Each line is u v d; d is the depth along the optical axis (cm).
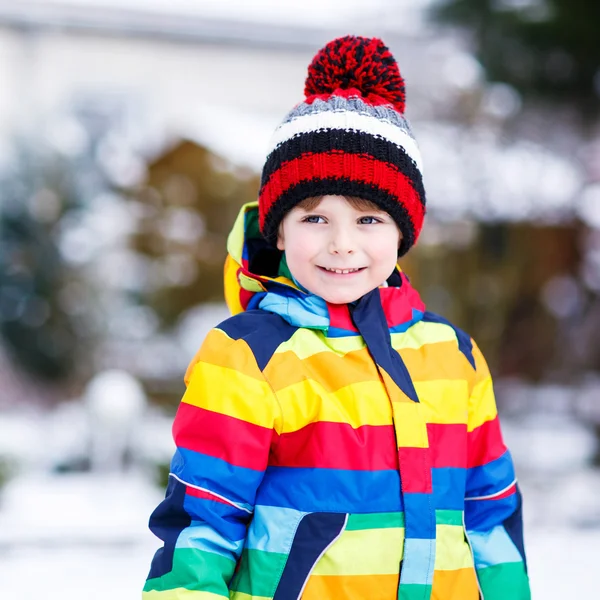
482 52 877
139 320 989
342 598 133
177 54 1268
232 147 946
